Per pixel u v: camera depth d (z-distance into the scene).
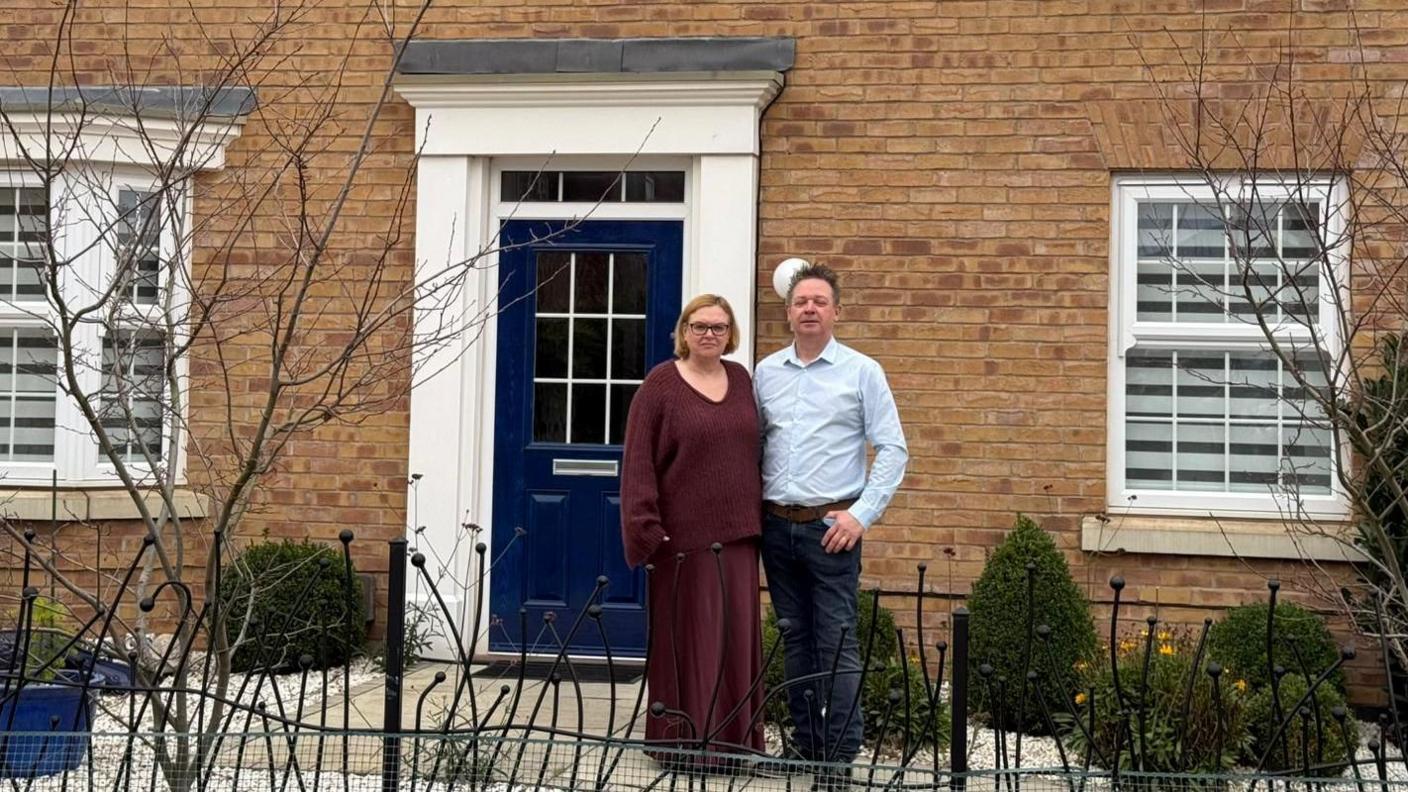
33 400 8.19
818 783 4.65
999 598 7.02
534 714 4.56
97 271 7.95
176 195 5.93
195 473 8.17
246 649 7.35
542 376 8.12
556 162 8.09
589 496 8.05
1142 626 7.54
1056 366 7.66
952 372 7.73
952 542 7.70
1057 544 7.62
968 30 7.77
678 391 5.71
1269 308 7.66
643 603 8.00
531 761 5.38
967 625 4.35
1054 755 6.37
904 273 7.79
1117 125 7.65
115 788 4.77
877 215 7.82
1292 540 7.17
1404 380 6.47
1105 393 7.64
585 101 7.91
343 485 8.14
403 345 5.56
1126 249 7.72
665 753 5.10
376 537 8.12
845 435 5.68
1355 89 7.45
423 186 8.04
